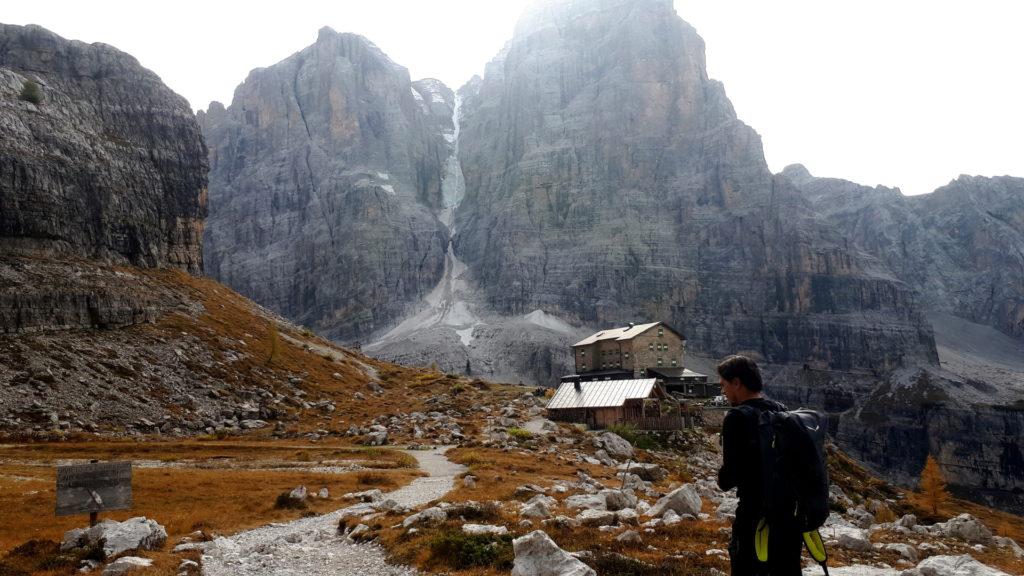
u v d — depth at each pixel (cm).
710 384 15062
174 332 13038
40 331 10750
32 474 5400
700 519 2622
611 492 3047
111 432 8581
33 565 1934
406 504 3562
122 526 2228
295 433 9519
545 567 1551
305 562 2083
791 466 782
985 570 1662
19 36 19300
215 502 3922
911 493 12206
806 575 1720
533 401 12581
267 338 15625
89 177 16562
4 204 13775
